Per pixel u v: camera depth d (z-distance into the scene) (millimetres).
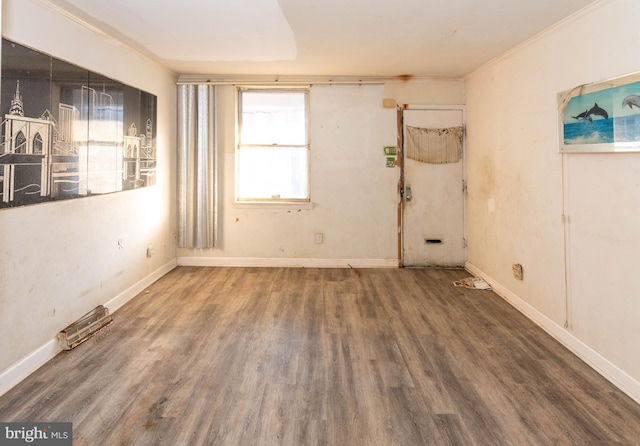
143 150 3922
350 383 2289
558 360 2568
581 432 1861
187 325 3111
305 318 3281
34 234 2404
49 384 2246
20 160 2281
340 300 3738
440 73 4586
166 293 3889
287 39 3324
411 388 2236
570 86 2705
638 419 1958
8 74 2178
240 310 3455
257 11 2725
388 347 2752
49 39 2514
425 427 1901
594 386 2260
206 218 4863
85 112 2924
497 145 3918
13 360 2236
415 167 4898
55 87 2582
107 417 1958
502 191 3818
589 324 2525
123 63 3482
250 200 4988
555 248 2912
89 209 3010
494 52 3670
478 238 4492
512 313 3404
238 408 2045
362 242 4969
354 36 3242
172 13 2748
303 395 2166
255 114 4945
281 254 4980
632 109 2127
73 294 2812
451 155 4871
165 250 4582
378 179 4914
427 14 2748
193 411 2016
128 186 3625
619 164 2260
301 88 4867
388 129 4867
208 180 4816
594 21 2451
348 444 1788
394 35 3207
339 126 4871
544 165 3053
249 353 2650
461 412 2018
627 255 2201
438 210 4926
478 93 4398
